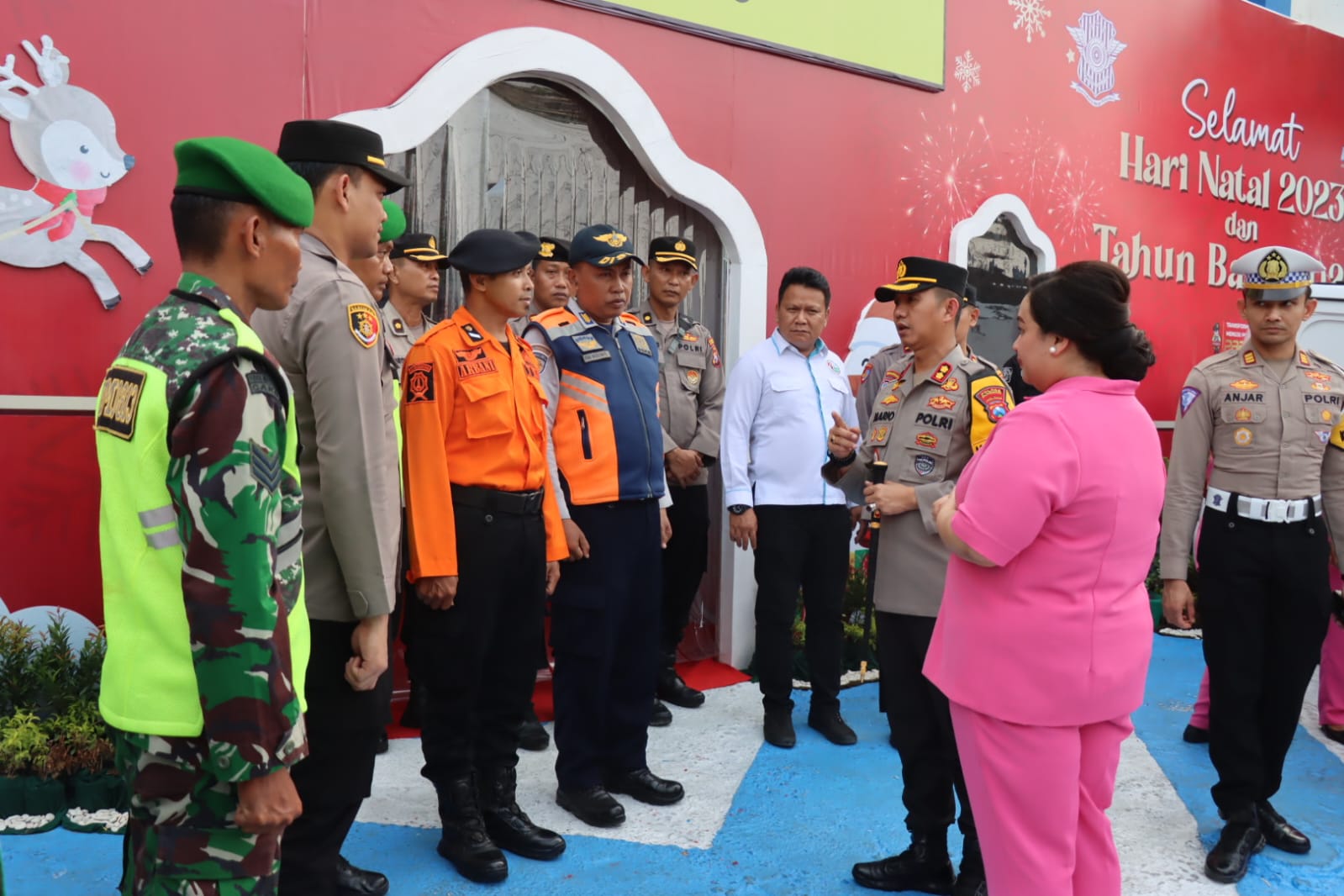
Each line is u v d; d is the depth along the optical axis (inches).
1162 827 135.3
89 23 135.5
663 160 188.4
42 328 135.0
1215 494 130.0
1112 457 78.1
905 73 223.0
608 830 128.4
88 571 140.2
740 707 178.7
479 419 112.9
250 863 62.6
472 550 112.6
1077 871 82.7
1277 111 320.8
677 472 174.1
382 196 91.0
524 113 182.1
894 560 114.2
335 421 83.0
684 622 180.5
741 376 163.9
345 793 89.0
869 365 172.2
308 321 83.1
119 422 61.2
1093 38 263.7
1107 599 79.3
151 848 62.2
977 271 244.2
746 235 200.7
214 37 144.7
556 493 126.4
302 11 151.6
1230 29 302.7
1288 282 127.3
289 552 66.3
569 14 177.2
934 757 113.3
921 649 112.0
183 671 60.4
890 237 225.1
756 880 117.1
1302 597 125.2
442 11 164.4
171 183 142.6
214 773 59.4
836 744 160.4
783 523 160.4
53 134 133.9
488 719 120.6
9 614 134.6
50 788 122.2
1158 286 288.8
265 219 65.2
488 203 179.5
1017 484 76.6
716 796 139.7
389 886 112.4
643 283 197.5
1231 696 126.0
